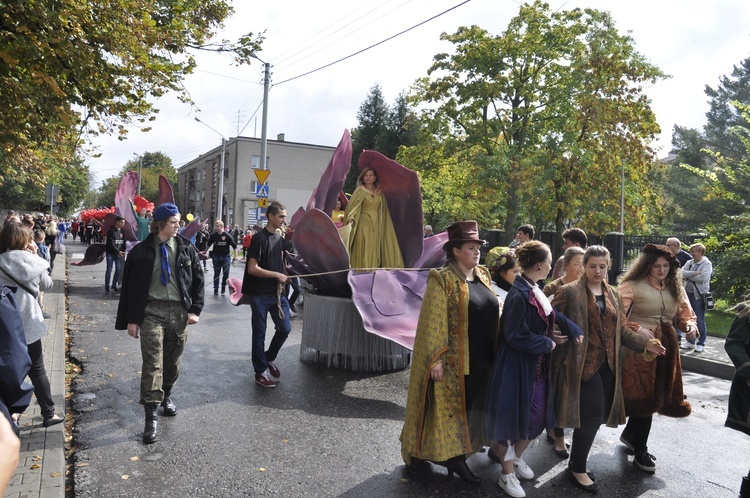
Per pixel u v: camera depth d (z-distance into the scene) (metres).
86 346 7.21
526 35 23.28
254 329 5.79
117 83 7.09
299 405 5.22
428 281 3.65
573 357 3.63
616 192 23.19
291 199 49.62
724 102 41.44
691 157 40.34
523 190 22.22
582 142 22.78
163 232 4.47
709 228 11.84
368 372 6.47
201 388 5.65
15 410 2.05
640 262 4.12
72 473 3.71
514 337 3.39
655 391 3.96
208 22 10.92
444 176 30.84
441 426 3.49
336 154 7.35
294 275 6.75
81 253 25.69
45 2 5.68
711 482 3.87
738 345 3.39
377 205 6.89
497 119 24.17
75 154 8.22
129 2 6.73
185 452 4.07
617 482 3.82
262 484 3.59
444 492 3.54
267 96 20.91
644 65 22.12
